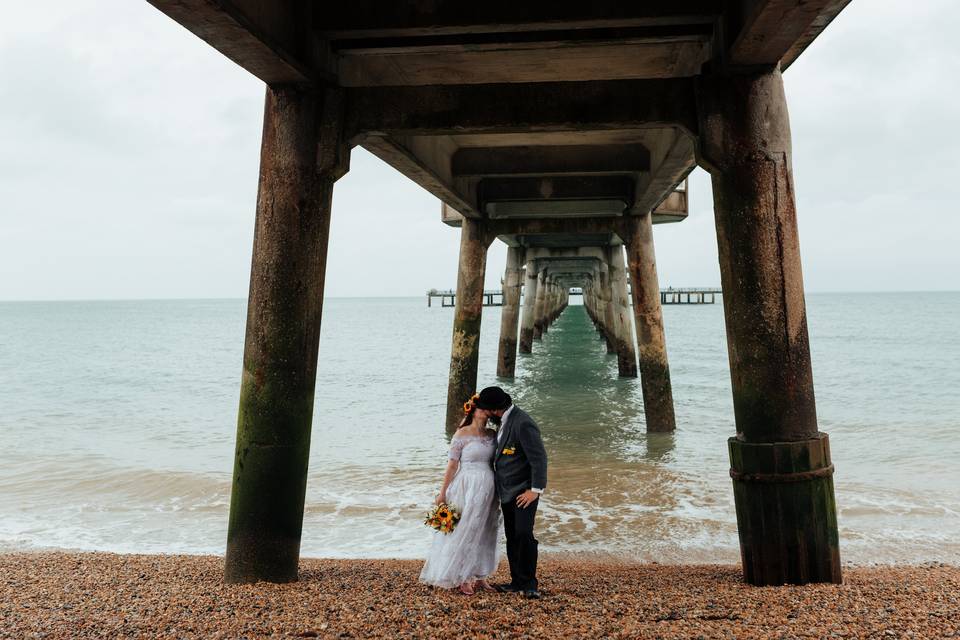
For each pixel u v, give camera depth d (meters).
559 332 55.75
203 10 4.07
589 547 7.46
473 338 14.48
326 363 33.81
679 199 15.63
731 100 5.15
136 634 3.96
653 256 13.89
